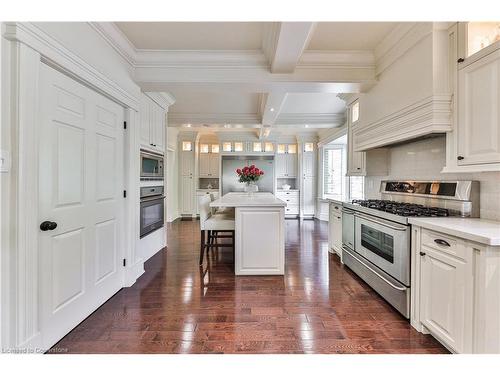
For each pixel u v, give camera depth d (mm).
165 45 2770
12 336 1453
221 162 7758
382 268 2484
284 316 2193
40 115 1659
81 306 2082
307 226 6496
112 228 2578
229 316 2191
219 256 3949
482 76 1780
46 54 1639
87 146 2158
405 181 3025
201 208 3539
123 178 2814
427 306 1875
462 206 2115
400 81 2506
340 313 2246
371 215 2689
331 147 7289
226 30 2484
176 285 2850
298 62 2916
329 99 4676
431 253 1831
